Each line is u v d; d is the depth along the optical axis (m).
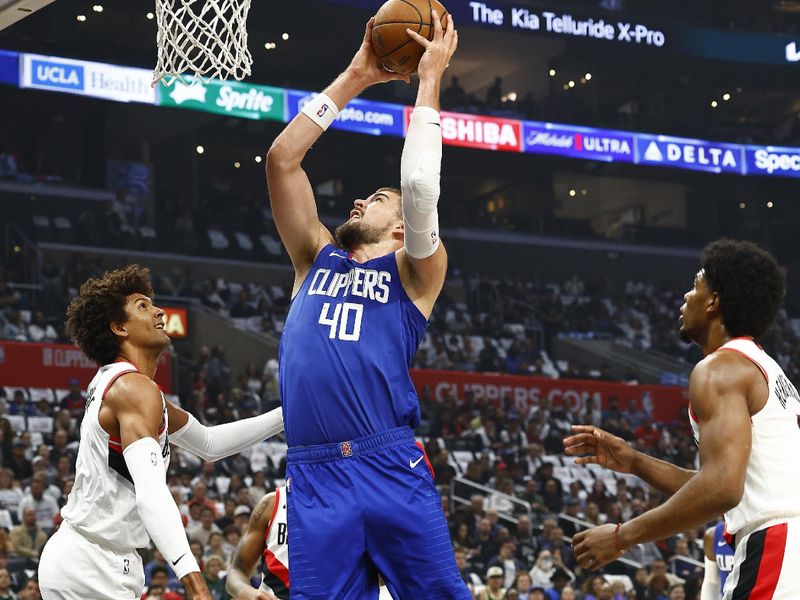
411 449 2.79
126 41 26.94
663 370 25.31
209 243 25.05
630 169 30.48
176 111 26.28
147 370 3.69
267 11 24.42
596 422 20.09
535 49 29.00
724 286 3.00
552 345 25.83
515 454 17.31
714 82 30.64
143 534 3.47
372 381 2.77
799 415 2.93
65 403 15.28
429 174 2.73
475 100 28.11
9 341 16.02
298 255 3.02
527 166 29.95
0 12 4.62
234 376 21.36
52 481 12.46
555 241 29.08
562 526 14.06
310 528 2.71
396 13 2.99
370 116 24.20
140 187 26.02
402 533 2.70
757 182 31.67
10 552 10.55
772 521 2.81
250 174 30.44
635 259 30.36
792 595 2.76
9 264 20.88
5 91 24.64
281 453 15.48
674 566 13.20
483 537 12.84
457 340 23.05
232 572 4.70
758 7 30.64
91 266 21.33
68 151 26.16
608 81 30.84
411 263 2.88
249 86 22.86
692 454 19.41
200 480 13.16
